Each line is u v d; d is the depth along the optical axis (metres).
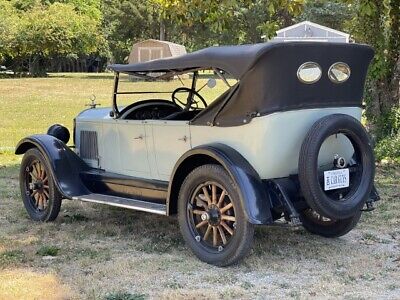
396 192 7.54
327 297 4.12
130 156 5.72
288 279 4.49
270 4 8.42
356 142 4.86
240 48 4.71
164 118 5.78
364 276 4.55
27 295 4.10
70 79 37.94
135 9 47.69
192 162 4.98
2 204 7.02
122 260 4.91
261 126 4.59
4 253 5.09
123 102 5.94
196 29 40.41
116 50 51.72
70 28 41.97
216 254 4.76
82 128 6.31
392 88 9.82
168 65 5.20
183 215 4.98
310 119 4.76
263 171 4.70
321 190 4.60
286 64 4.55
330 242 5.46
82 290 4.21
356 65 4.95
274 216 4.88
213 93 5.29
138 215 6.47
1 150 11.30
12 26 40.00
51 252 5.10
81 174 6.13
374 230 5.87
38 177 6.32
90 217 6.41
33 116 17.69
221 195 4.73
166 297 4.09
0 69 44.53
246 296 4.14
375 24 9.45
